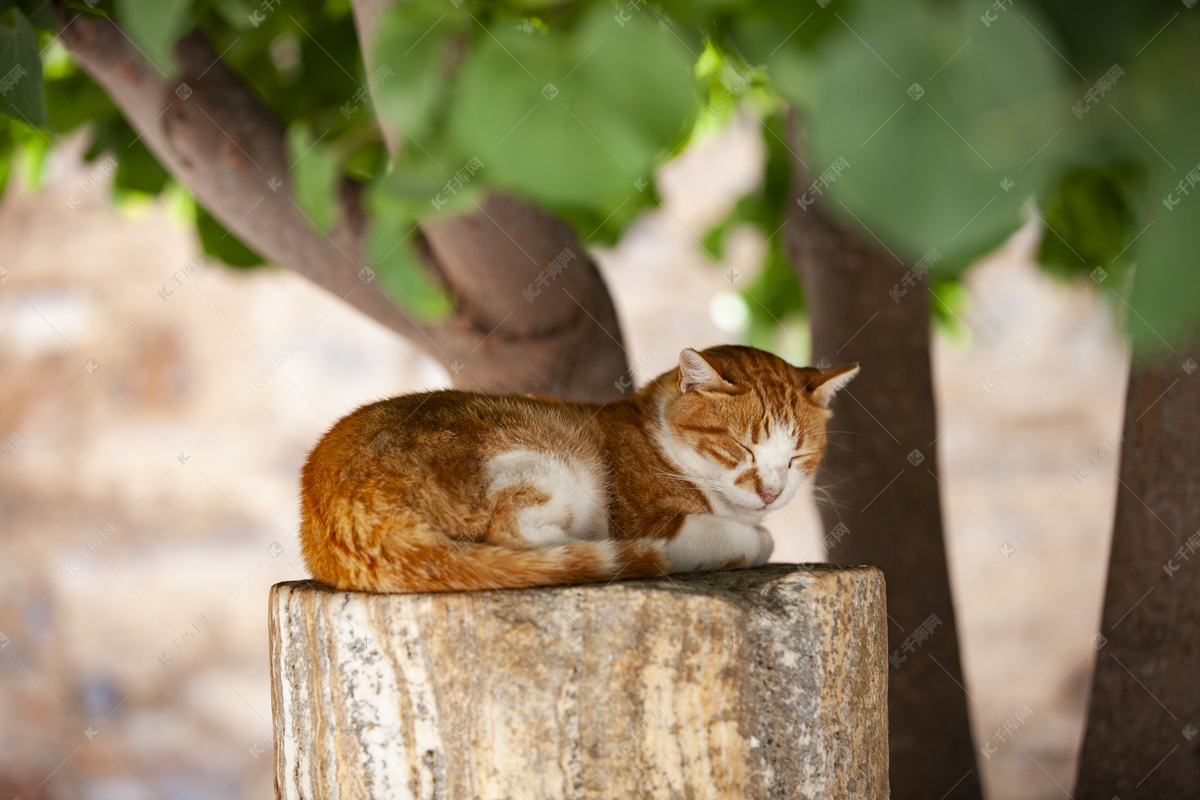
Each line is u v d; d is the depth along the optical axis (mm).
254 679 6051
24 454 6332
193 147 2762
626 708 1817
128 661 6090
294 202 2773
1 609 6191
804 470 2779
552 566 1949
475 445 2174
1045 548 6121
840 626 1978
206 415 6387
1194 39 601
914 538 3295
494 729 1806
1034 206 1527
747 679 1868
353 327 6504
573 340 2992
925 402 3402
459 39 1232
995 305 6328
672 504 2557
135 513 6273
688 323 6496
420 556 1969
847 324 3369
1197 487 2777
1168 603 2807
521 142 862
